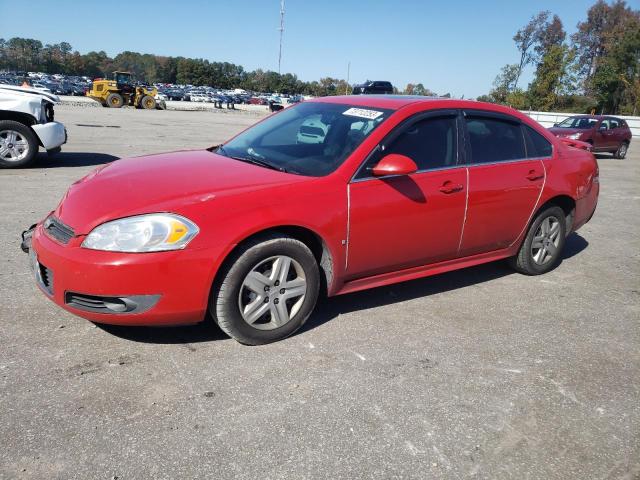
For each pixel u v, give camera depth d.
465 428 2.60
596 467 2.40
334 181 3.35
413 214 3.67
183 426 2.47
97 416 2.50
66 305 2.91
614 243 6.39
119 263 2.76
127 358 3.01
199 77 142.38
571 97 46.34
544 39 58.44
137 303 2.83
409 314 3.87
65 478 2.12
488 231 4.23
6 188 7.12
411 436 2.51
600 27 76.81
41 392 2.65
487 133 4.23
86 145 12.23
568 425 2.68
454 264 4.19
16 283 3.92
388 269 3.76
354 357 3.19
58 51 145.12
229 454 2.31
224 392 2.75
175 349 3.14
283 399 2.72
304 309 3.35
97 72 145.75
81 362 2.94
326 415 2.62
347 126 3.79
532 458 2.43
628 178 12.97
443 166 3.88
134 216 2.85
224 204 2.98
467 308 4.05
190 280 2.88
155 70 146.88
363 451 2.38
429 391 2.88
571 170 4.77
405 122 3.73
